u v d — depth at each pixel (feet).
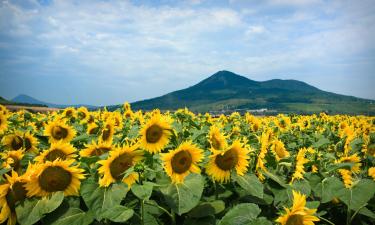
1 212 3.61
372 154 7.10
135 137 5.82
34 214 3.60
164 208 4.33
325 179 4.58
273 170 5.29
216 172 4.45
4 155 4.70
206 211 4.06
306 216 3.21
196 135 5.35
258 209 3.50
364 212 4.49
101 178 3.95
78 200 3.92
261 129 11.40
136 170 3.67
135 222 3.78
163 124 5.10
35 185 3.72
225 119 13.09
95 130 8.23
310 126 13.25
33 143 6.60
